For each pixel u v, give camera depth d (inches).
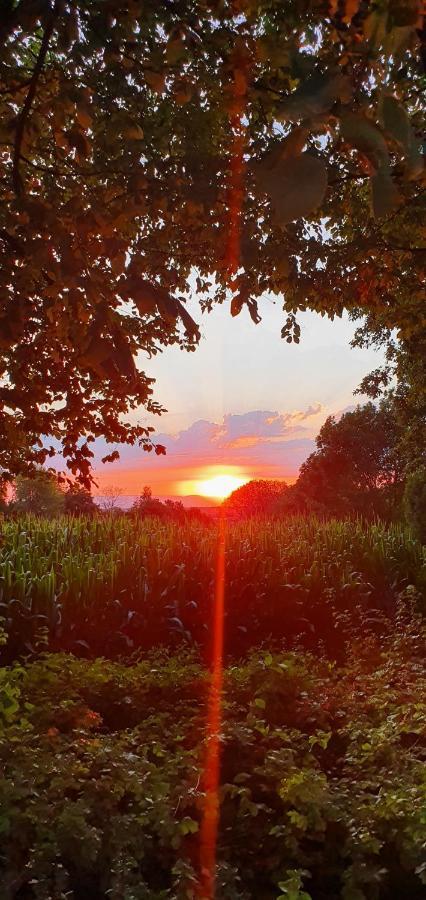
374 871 116.5
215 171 157.3
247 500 1521.9
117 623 322.7
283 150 27.0
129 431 206.2
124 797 144.2
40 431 190.1
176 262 205.6
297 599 342.3
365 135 27.2
